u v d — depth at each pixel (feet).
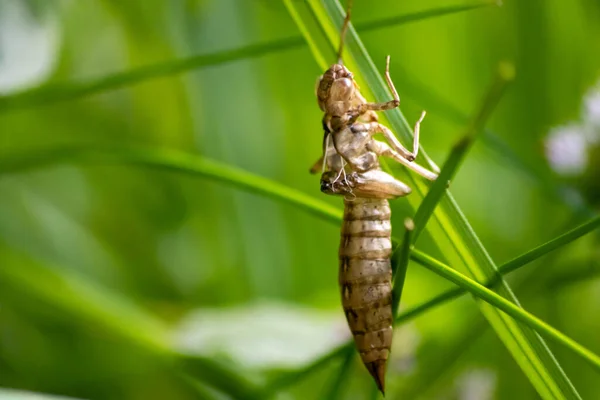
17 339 1.24
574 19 1.29
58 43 1.13
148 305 1.26
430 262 0.97
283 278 1.32
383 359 0.99
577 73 1.29
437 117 1.41
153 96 1.43
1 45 1.11
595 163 1.14
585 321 1.18
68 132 1.48
